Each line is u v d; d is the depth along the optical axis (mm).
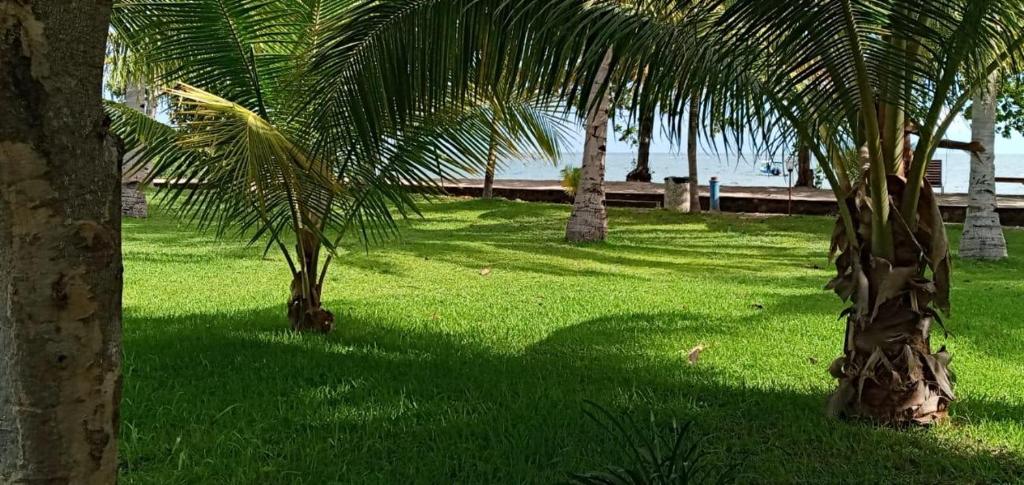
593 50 3709
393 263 12133
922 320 4395
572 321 7613
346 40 4164
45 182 1607
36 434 1654
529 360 5906
